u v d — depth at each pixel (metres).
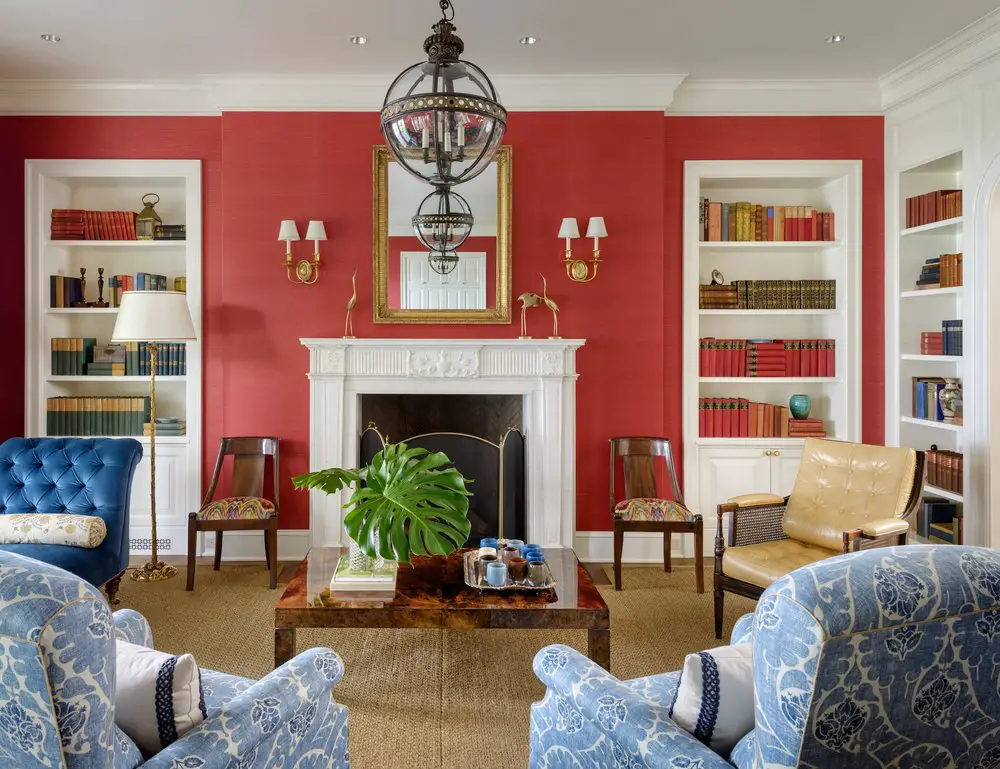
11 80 4.63
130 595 4.03
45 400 4.85
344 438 4.62
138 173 4.77
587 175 4.66
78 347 4.88
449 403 4.75
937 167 4.54
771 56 4.35
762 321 5.25
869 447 3.44
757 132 4.81
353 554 2.91
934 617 1.12
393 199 4.64
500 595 2.80
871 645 1.09
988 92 3.91
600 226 4.48
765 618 1.14
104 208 5.09
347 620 2.65
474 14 3.78
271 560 4.15
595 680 1.75
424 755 2.43
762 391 5.24
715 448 4.91
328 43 4.11
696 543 4.17
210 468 4.81
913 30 3.99
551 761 1.94
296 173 4.63
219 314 4.70
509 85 4.59
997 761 1.31
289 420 4.69
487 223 4.66
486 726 2.62
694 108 4.78
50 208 4.86
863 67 4.52
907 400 4.75
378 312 4.65
